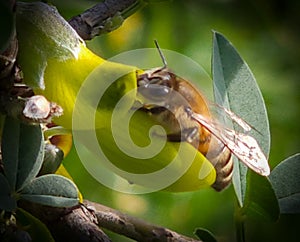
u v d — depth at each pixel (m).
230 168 0.12
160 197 0.18
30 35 0.12
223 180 0.13
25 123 0.11
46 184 0.11
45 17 0.12
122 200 0.17
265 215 0.12
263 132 0.13
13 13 0.11
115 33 0.18
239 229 0.12
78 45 0.12
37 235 0.12
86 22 0.13
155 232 0.12
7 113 0.11
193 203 0.18
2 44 0.11
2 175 0.11
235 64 0.13
